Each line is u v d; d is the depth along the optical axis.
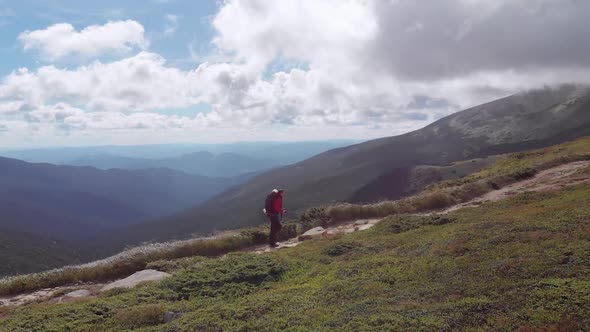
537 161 42.03
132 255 23.06
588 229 13.15
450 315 9.19
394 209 29.31
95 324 12.79
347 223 28.38
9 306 17.08
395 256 15.66
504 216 18.61
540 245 12.50
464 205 28.20
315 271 16.05
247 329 10.72
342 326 9.64
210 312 12.35
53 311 14.02
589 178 26.91
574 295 8.90
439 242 15.88
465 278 11.38
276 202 24.39
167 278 17.02
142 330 11.70
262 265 17.27
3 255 155.00
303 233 27.56
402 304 10.48
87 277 21.06
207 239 25.75
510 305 9.15
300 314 11.16
